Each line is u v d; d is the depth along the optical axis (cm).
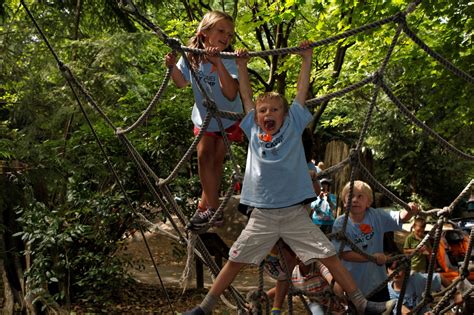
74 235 917
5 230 996
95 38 1055
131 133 1093
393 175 2475
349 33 394
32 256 974
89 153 1031
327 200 796
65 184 1003
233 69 412
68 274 973
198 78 411
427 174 2397
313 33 1199
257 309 445
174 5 1474
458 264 738
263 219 373
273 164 367
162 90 430
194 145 414
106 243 1032
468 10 977
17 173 911
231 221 1578
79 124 1089
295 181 367
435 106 1179
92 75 964
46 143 944
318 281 505
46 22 1013
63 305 978
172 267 1388
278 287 502
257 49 1645
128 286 1156
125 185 1102
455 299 553
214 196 438
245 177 380
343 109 2280
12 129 988
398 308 457
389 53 416
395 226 464
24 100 916
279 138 372
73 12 1098
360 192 459
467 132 2045
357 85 412
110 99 1053
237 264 378
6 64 918
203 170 438
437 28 1198
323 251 366
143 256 1470
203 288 1190
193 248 428
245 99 391
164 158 1129
